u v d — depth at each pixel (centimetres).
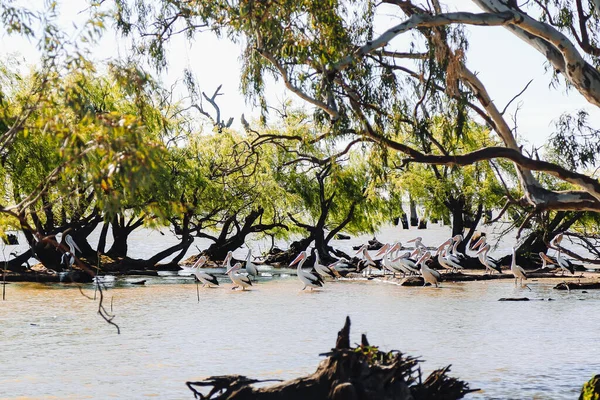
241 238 5416
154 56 2066
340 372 1155
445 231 11425
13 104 2591
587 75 1827
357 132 1850
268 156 5016
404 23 1734
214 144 4844
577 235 4634
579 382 1723
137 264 4756
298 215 5956
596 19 2245
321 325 2589
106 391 1634
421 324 2608
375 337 2341
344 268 4647
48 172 3609
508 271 4806
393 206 5638
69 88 1216
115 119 1159
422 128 1900
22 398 1576
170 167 4309
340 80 1847
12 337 2311
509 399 1566
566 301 3262
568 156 2355
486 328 2511
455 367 1891
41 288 3731
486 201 5134
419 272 4431
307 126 3838
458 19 1753
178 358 1997
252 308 3078
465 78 1953
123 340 2270
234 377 1268
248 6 1723
